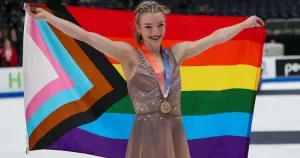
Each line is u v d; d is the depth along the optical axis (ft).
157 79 14.83
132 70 15.01
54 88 20.35
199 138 21.34
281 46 86.74
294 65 85.35
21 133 42.24
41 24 20.04
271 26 90.53
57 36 20.16
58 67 20.30
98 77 20.63
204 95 21.25
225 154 21.29
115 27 21.07
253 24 15.80
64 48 20.27
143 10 14.87
